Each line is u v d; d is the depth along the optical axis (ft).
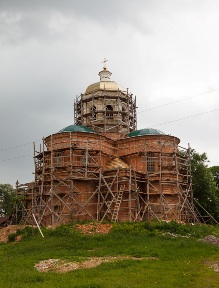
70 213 139.03
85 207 146.82
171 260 80.23
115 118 182.60
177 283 61.62
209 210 187.42
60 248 101.24
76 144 152.66
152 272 68.95
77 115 189.78
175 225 118.93
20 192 167.63
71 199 144.87
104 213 144.56
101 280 63.05
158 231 115.03
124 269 71.87
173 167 158.81
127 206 145.89
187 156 169.58
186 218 157.99
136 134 167.94
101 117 181.68
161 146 158.71
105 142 163.02
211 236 104.58
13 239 128.36
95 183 152.46
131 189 143.02
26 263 82.53
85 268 74.49
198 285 61.26
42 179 146.61
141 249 91.40
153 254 85.81
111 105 183.73
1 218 231.91
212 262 78.18
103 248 97.76
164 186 153.58
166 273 68.08
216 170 244.42
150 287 58.59
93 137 157.28
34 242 114.11
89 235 112.57
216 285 61.21
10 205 246.27
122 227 117.70
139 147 161.99
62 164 151.53
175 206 152.25
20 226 138.00
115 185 147.95
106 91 182.91
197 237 111.34
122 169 146.72
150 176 155.22
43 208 144.97
